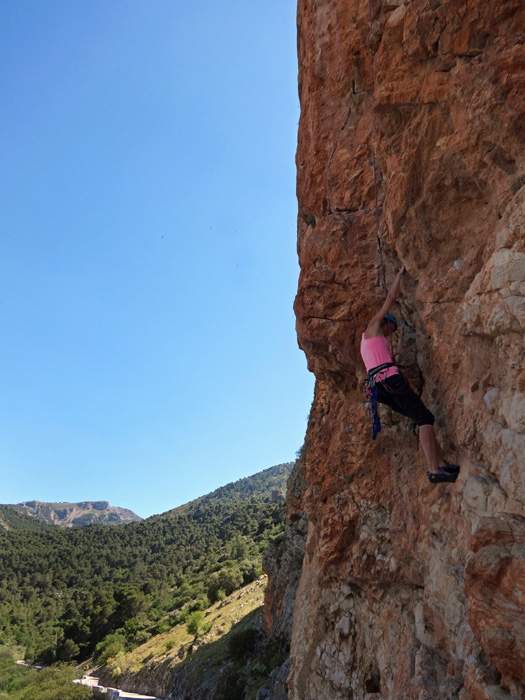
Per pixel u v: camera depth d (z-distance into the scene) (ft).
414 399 17.56
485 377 15.24
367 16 23.08
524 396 13.14
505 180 15.69
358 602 25.43
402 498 21.86
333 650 26.53
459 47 16.70
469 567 13.44
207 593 191.21
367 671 23.13
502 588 12.50
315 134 26.08
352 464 24.79
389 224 20.07
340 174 24.12
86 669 192.65
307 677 28.40
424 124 18.29
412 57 18.08
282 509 329.52
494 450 14.26
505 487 13.41
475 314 15.31
